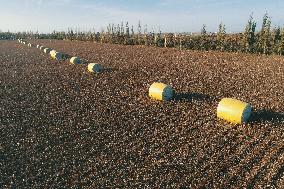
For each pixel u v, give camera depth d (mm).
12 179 16734
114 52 66688
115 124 23266
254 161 17141
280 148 18328
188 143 19578
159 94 27906
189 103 27047
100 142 20375
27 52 73875
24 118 25391
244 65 44750
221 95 28922
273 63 46688
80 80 38031
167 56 56750
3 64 54031
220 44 72438
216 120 22953
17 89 35062
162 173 16578
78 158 18500
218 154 18000
